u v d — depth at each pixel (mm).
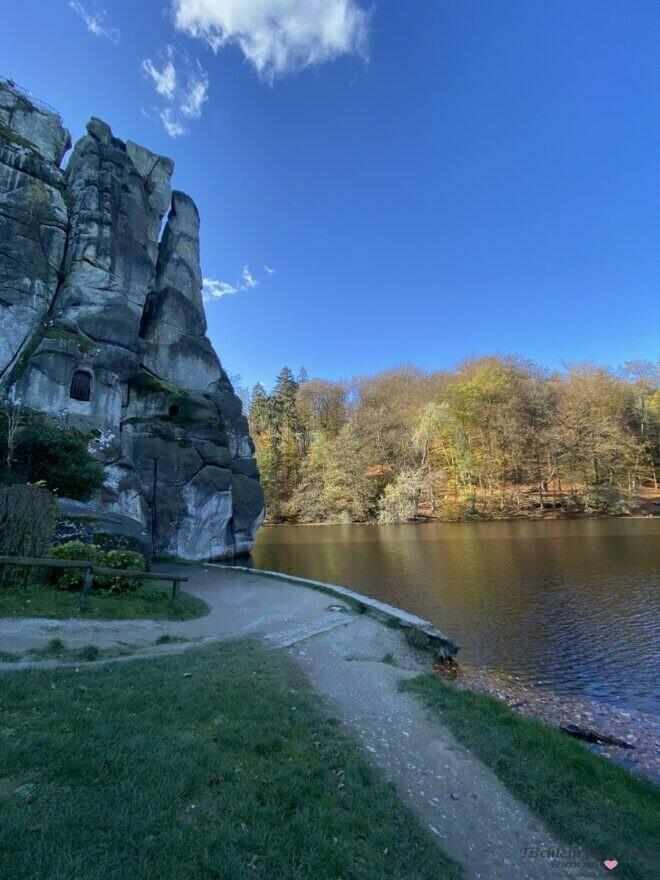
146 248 25016
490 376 61625
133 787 2979
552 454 52188
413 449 58938
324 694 6191
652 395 57844
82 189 22688
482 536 35031
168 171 28203
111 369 20766
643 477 55781
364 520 56000
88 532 11820
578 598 15500
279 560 25297
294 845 2838
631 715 7984
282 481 67062
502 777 4711
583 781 4785
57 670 5168
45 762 3129
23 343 19078
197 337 27375
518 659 10398
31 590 8680
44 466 16188
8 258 19391
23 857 2264
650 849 3830
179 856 2479
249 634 8695
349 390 80750
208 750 3674
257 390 83125
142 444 21328
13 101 22312
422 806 3994
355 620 10320
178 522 21766
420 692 6684
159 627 8461
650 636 11836
